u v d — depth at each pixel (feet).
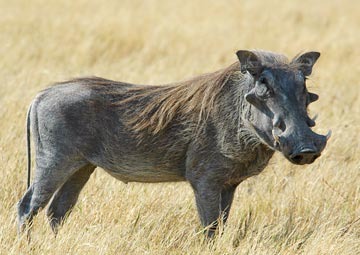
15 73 144.25
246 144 73.97
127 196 84.79
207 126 75.41
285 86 68.49
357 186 91.56
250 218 83.87
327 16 248.73
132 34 191.11
